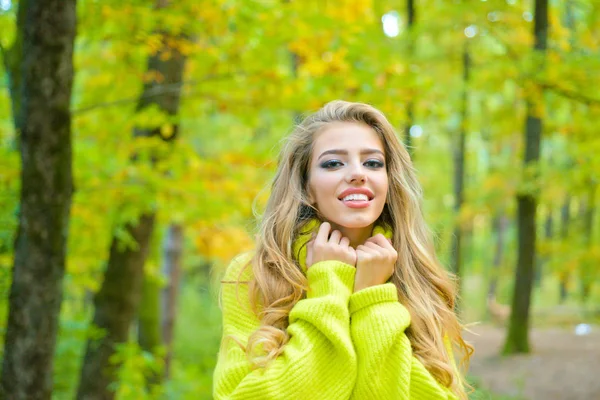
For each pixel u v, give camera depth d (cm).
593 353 1032
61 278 356
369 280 180
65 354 605
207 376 647
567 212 1884
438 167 2009
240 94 532
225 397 168
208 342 1238
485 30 855
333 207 183
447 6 820
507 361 1020
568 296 2081
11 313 350
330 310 169
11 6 448
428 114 580
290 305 182
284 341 173
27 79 331
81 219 538
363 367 169
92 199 507
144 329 733
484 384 874
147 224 549
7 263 445
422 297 189
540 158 998
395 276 193
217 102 551
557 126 962
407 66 539
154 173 506
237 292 186
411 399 173
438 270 198
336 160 185
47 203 342
